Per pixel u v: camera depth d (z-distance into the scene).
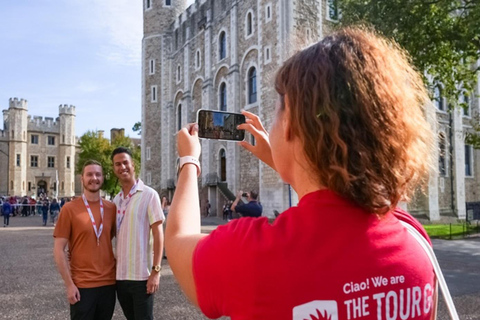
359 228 0.85
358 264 0.83
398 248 0.89
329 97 0.85
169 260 0.99
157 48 37.28
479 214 22.91
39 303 6.63
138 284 3.50
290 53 1.06
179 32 35.03
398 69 0.95
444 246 13.16
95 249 3.43
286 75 0.96
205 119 1.58
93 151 44.91
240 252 0.83
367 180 0.83
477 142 17.47
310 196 0.89
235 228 0.88
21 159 55.47
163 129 36.16
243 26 25.72
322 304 0.80
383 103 0.86
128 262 3.50
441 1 12.80
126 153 3.72
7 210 23.42
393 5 12.70
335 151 0.83
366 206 0.85
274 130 1.00
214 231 0.91
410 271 0.89
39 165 57.72
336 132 0.83
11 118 55.44
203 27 30.67
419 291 0.90
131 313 3.61
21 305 6.52
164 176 35.59
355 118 0.85
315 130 0.85
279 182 21.59
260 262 0.81
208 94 28.94
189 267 0.90
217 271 0.84
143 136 37.66
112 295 3.50
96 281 3.38
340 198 0.87
